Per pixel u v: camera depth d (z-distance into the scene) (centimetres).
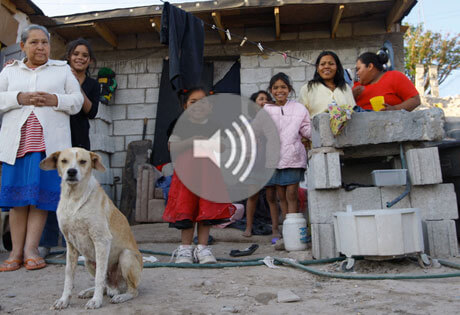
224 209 330
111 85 765
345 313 201
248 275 297
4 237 471
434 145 468
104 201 241
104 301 238
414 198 347
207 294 248
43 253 390
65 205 232
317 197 352
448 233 336
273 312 207
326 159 350
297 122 416
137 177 682
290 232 370
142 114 772
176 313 210
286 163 411
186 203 331
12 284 288
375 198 351
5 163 346
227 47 755
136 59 788
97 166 244
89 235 233
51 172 349
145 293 253
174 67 511
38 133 346
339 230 323
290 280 282
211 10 671
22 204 336
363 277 275
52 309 221
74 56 409
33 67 365
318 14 707
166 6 534
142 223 650
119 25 743
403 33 725
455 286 247
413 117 348
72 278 233
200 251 338
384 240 296
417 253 305
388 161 400
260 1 660
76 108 368
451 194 339
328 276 285
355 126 350
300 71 734
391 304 212
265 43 747
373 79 423
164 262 352
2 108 347
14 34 656
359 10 699
